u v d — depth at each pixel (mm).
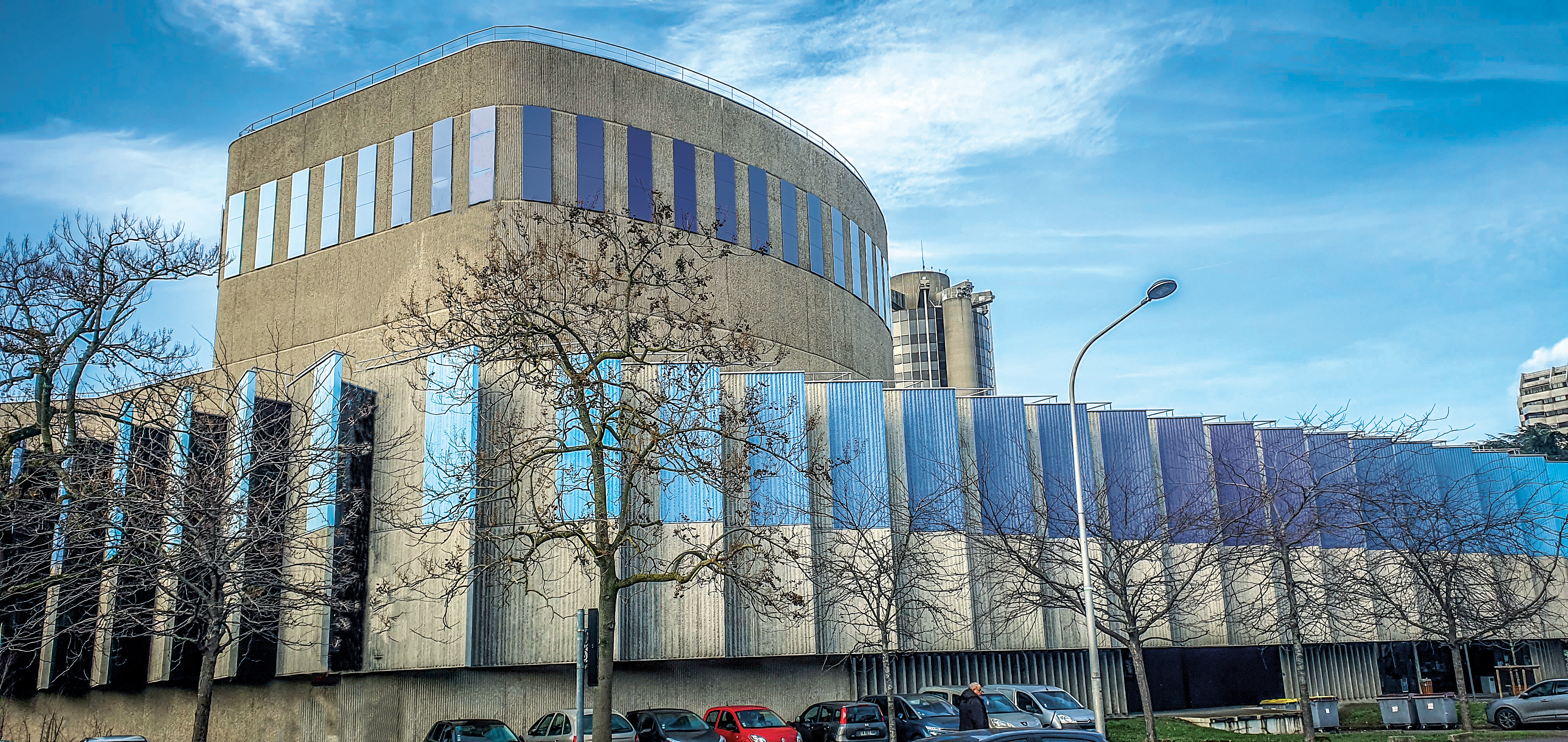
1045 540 31109
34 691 33906
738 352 22547
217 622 20266
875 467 33406
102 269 22297
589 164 39156
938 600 33094
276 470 24266
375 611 28500
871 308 48906
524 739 24234
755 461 31859
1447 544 35312
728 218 41719
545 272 29141
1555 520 44750
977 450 35219
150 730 31016
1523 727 28750
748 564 28422
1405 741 24812
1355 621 38469
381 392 30578
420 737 27656
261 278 41531
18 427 24250
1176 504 37000
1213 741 25656
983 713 19547
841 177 47875
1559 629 43719
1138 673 23625
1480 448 44625
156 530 20391
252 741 28703
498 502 28281
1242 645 36594
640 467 22766
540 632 28812
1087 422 37000
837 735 24125
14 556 21109
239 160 43531
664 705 29875
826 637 31891
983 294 116062
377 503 27281
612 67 40625
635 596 29812
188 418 23859
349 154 40969
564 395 21547
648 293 37562
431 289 37562
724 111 42938
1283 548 25812
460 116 39062
